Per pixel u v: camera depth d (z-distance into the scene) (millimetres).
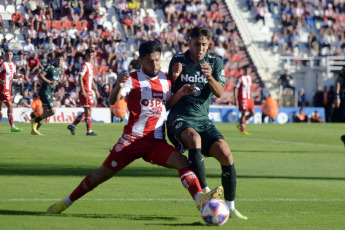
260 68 110312
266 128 77125
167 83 19094
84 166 33031
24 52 85750
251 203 22844
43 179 27234
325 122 102375
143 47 18531
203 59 21016
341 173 34875
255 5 116625
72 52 89438
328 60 113688
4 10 94312
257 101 101688
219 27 106375
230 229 16562
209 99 20938
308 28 119688
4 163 32938
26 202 20359
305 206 22469
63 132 55375
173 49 100625
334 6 122875
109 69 90312
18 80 81938
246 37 113250
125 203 21422
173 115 20359
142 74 18812
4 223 15711
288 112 98000
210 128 19656
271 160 40844
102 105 87062
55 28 94375
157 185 26828
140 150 18359
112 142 47500
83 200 21672
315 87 113062
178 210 20344
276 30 116812
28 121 73938
